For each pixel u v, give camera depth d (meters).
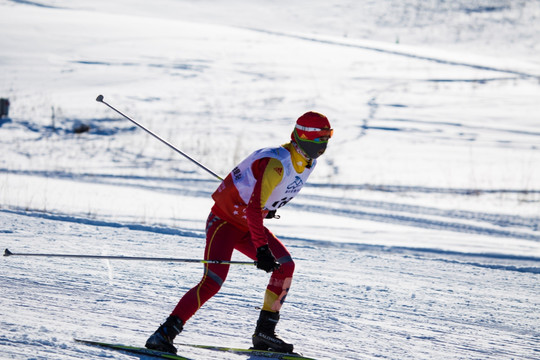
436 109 92.56
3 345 11.95
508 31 183.00
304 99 95.00
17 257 21.55
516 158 68.50
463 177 60.12
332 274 24.17
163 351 12.98
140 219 34.97
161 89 96.44
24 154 61.94
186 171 58.97
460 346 15.96
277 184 13.23
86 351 12.20
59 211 35.28
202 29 152.38
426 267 27.39
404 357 14.50
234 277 22.06
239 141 70.94
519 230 41.81
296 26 185.38
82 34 132.00
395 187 55.19
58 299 16.61
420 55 140.88
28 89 90.69
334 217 41.91
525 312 20.52
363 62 127.94
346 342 15.40
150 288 18.94
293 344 14.85
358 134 76.62
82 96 89.06
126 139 70.94
